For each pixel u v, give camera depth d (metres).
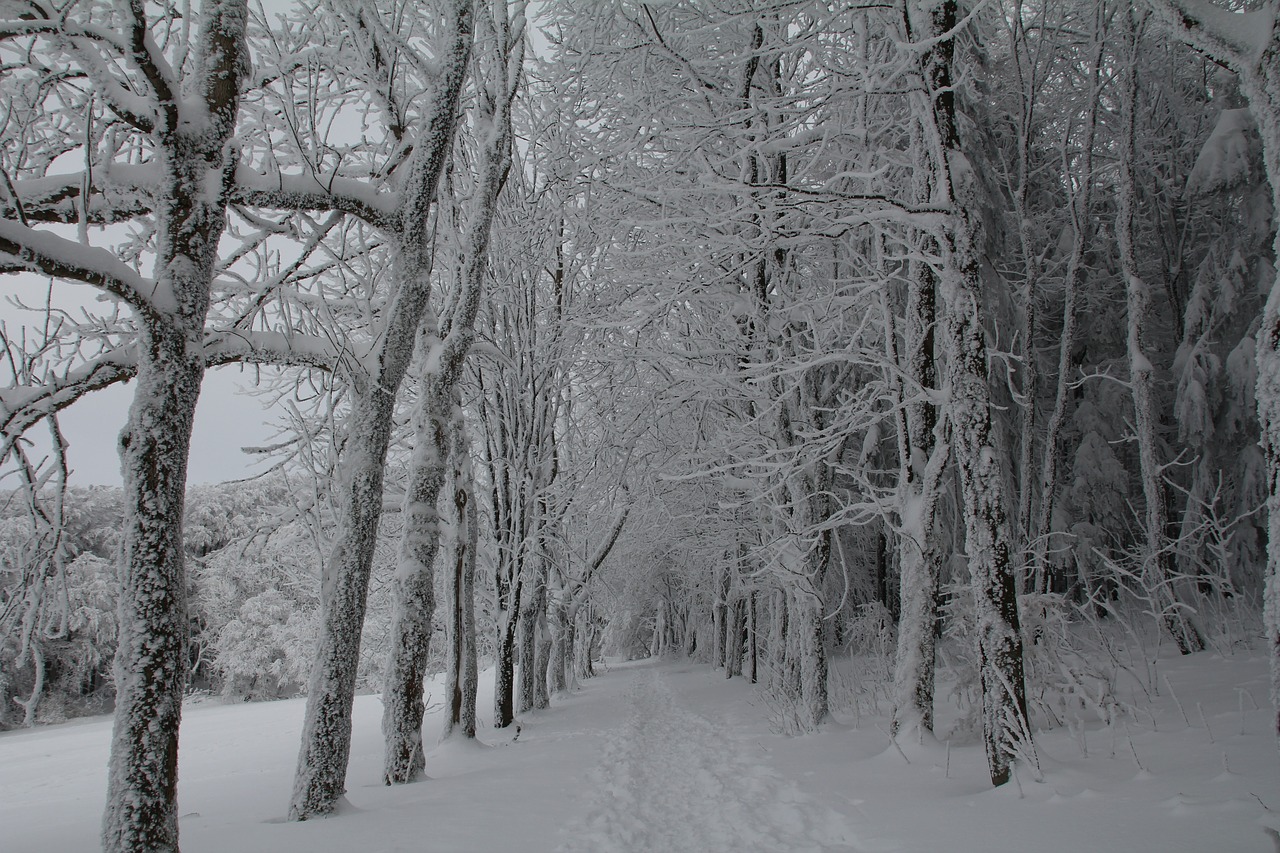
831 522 8.15
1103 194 17.09
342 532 6.89
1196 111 16.45
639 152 9.48
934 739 7.26
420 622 8.28
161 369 4.61
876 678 13.02
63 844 6.48
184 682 4.54
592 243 13.41
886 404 12.09
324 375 7.52
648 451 13.60
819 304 9.52
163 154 4.82
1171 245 17.00
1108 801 4.38
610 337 11.81
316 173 6.63
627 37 9.67
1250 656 9.30
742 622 26.94
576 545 20.67
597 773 7.98
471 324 9.14
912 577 7.62
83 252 4.35
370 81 7.63
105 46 6.13
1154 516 11.34
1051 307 18.17
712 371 10.05
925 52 6.37
